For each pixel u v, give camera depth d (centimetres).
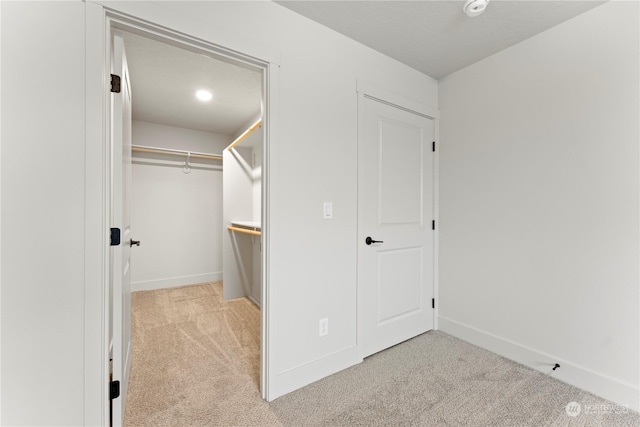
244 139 312
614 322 158
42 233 106
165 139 379
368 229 209
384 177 218
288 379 167
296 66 168
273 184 158
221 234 423
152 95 279
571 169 174
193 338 237
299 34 169
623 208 155
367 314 209
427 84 245
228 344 227
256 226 287
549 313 184
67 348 111
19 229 104
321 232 180
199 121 361
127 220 165
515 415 147
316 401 159
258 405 155
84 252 112
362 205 201
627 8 153
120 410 130
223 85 257
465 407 153
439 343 230
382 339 218
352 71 195
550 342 184
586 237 168
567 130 175
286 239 165
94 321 114
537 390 168
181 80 247
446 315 249
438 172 254
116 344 128
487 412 150
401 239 230
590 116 166
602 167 162
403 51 209
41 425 108
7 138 101
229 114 334
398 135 227
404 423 142
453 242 243
